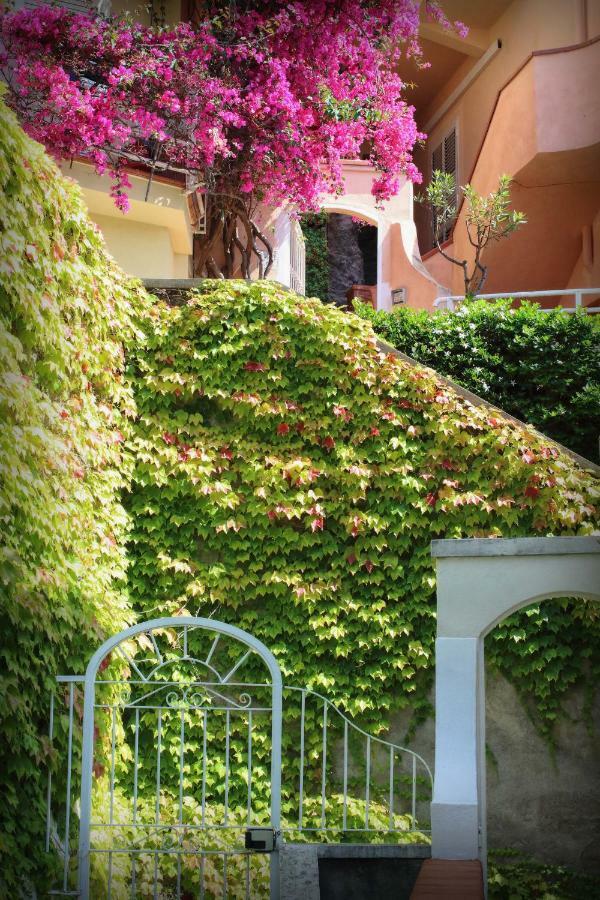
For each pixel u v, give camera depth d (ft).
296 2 32.01
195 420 23.94
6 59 29.22
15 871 15.42
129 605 22.53
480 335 31.58
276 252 42.06
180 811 17.72
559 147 38.22
